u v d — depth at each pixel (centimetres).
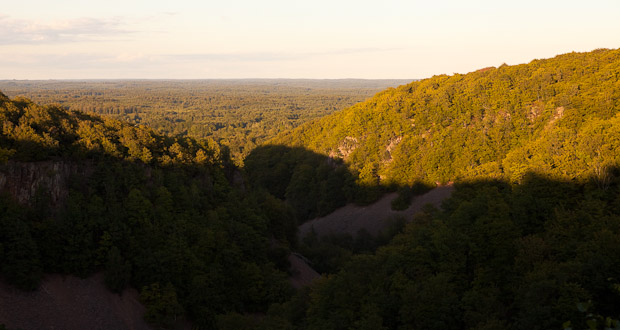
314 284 5419
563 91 9681
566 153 5947
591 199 4822
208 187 7050
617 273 3297
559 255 3969
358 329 3841
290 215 8406
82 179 5453
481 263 4503
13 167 4831
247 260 6281
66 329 4288
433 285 4009
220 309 5341
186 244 5578
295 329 4600
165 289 5000
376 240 9012
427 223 6338
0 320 3984
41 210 4869
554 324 3081
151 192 5978
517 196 5444
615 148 5659
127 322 4672
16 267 4325
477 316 3562
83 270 4831
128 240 5225
